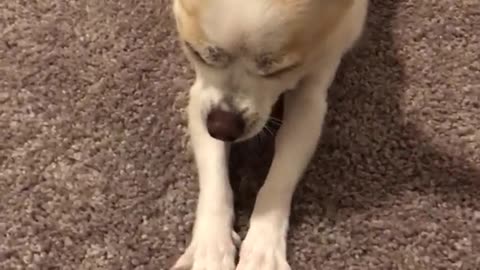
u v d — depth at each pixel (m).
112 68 0.56
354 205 0.51
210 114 0.47
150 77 0.55
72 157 0.52
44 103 0.54
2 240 0.48
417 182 0.52
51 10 0.58
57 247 0.48
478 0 0.60
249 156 0.52
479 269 0.48
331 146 0.53
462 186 0.52
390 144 0.53
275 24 0.43
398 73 0.57
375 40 0.58
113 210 0.50
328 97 0.55
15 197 0.50
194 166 0.52
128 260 0.48
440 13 0.60
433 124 0.54
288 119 0.52
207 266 0.46
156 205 0.50
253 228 0.48
